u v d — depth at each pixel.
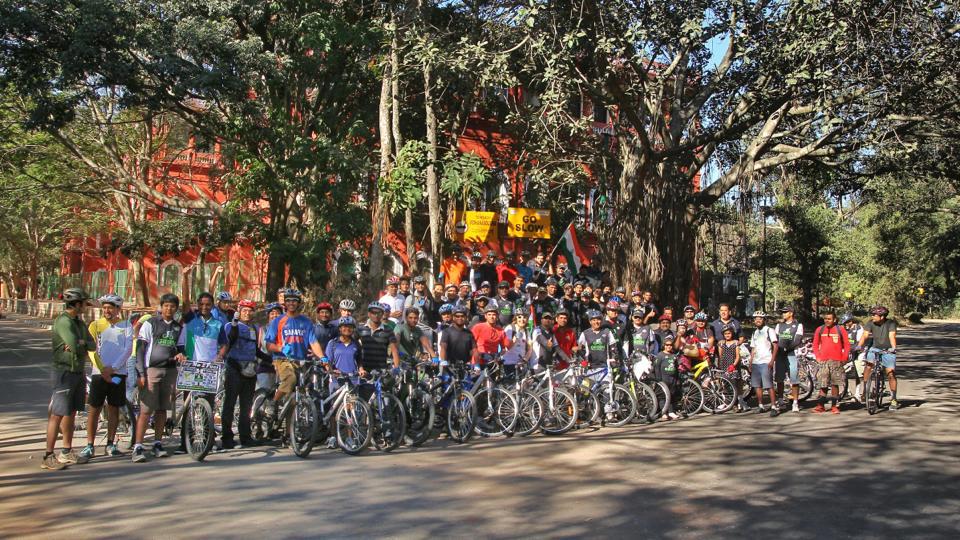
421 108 24.22
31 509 7.21
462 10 21.91
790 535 6.48
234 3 20.78
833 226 50.91
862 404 16.02
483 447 10.77
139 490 7.99
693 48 17.36
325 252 22.61
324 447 10.81
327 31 20.92
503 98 25.06
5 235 46.69
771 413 14.41
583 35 16.77
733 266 42.59
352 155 22.48
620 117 20.47
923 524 6.88
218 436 11.34
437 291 15.02
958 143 20.94
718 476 8.76
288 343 10.79
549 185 24.44
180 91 20.36
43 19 18.95
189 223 30.16
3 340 30.06
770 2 17.02
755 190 22.19
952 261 51.94
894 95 16.66
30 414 13.01
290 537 6.32
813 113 20.41
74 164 30.05
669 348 14.20
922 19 16.33
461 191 22.98
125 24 19.36
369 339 10.92
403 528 6.60
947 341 40.97
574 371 12.96
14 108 26.44
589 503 7.47
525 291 16.16
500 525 6.69
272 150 21.72
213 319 10.38
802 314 52.69
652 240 19.31
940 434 11.94
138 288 33.50
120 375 9.83
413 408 10.99
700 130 23.02
